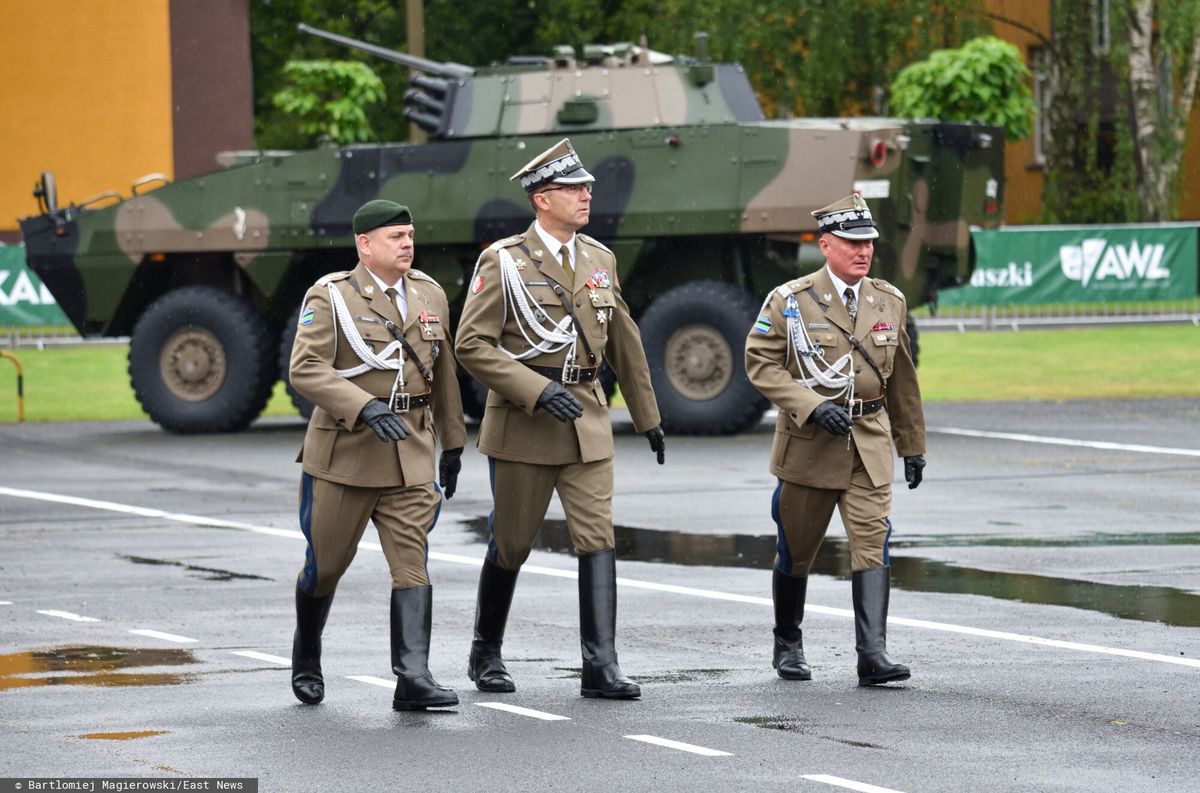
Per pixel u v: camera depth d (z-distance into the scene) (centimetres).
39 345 8244
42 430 5494
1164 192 10719
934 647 2322
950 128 5350
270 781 1708
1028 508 3594
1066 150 10900
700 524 3475
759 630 2464
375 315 2064
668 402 5150
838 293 2233
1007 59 9000
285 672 2208
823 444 2173
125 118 10200
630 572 2950
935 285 5528
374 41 14050
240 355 5469
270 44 13800
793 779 1695
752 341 2228
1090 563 2953
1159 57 10600
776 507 2205
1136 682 2105
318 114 10044
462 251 5581
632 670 2212
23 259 8200
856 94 11269
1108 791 1645
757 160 5212
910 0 10744
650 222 5281
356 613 2609
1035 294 8488
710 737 1862
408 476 2045
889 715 1956
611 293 2181
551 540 3325
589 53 5634
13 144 10144
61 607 2661
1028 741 1833
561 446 2112
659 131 5303
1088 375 6588
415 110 5703
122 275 5772
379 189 5544
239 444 5122
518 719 1956
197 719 1958
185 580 2905
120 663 2258
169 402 5491
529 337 2134
